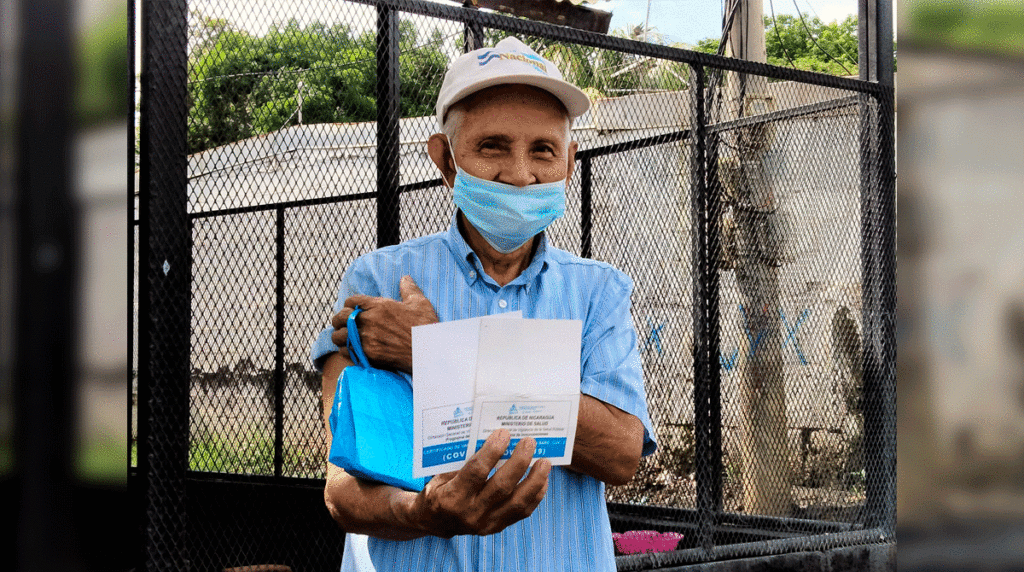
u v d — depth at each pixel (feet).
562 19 12.08
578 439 4.97
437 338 4.19
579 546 5.22
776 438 13.42
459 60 5.27
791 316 13.57
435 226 10.29
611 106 12.26
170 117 7.79
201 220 9.70
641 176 12.32
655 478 12.85
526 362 4.31
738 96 14.71
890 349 13.88
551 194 5.20
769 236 13.43
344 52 9.68
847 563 12.96
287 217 10.39
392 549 5.20
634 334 5.62
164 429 7.69
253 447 10.28
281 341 10.46
